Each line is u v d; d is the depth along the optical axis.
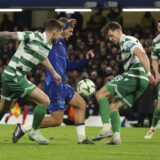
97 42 58.62
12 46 60.25
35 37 21.69
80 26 64.19
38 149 20.80
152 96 45.38
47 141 23.00
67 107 46.09
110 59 54.41
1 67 54.72
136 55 23.41
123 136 31.16
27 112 46.56
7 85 21.94
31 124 23.81
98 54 56.84
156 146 23.97
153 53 29.55
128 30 62.22
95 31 64.38
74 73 49.38
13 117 46.72
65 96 24.28
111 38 24.69
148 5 60.06
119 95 24.48
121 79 24.58
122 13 71.38
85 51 57.28
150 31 62.78
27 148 21.06
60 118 24.58
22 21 67.56
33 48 21.72
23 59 21.77
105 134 24.44
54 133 33.12
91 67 53.44
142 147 23.20
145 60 23.23
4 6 62.50
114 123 23.92
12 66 21.81
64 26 22.33
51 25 21.92
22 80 21.95
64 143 24.52
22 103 49.12
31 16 67.88
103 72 52.00
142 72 24.48
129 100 24.58
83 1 61.78
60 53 24.31
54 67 24.05
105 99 24.62
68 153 19.62
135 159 18.17
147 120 46.00
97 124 46.19
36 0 61.78
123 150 21.42
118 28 24.59
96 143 24.84
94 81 50.25
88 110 46.72
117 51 55.22
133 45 23.56
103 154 19.61
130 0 60.84
